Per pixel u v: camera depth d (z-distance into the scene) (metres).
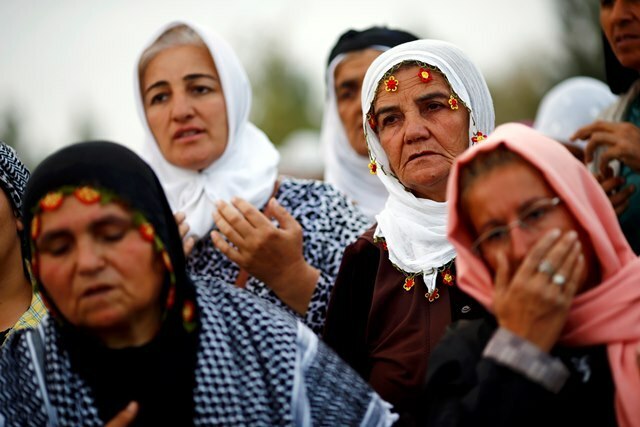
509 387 2.79
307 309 4.21
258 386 3.01
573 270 2.79
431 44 3.84
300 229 4.24
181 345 3.02
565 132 7.00
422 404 3.27
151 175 3.04
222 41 4.93
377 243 3.87
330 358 3.18
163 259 3.00
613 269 2.86
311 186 4.76
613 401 2.86
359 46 5.63
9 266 4.07
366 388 3.16
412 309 3.64
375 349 3.66
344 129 5.82
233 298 3.17
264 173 4.81
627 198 4.29
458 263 2.97
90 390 2.96
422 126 3.76
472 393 2.85
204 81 4.80
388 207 3.92
